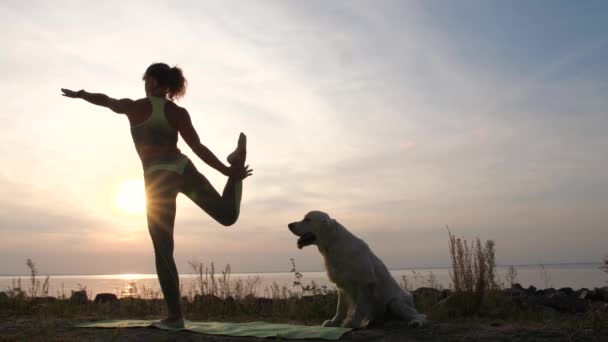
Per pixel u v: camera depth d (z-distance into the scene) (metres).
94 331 5.11
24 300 7.51
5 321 5.98
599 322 5.07
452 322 6.00
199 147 5.01
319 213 5.88
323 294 7.64
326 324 5.79
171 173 4.81
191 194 5.10
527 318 6.24
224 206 5.11
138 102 4.91
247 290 8.35
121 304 7.77
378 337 4.86
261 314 7.54
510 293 7.84
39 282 8.03
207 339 4.62
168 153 4.90
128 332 4.95
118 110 4.91
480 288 6.66
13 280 8.12
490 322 5.96
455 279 6.80
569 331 4.93
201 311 7.70
